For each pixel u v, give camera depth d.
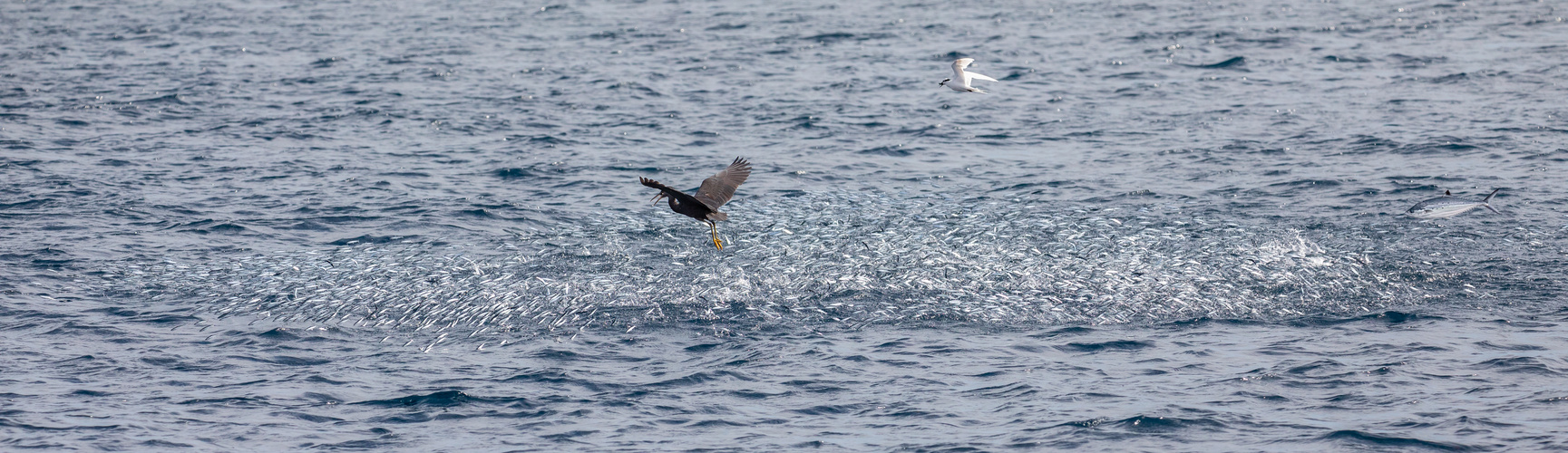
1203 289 24.41
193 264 27.56
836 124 42.47
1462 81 46.91
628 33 64.88
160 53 59.56
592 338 22.28
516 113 44.59
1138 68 52.09
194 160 37.59
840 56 56.38
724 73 52.38
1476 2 68.88
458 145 39.84
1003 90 48.12
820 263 26.42
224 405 19.08
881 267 26.03
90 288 25.50
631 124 42.78
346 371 20.69
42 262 27.27
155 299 24.78
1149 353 20.91
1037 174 35.59
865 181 35.19
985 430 17.67
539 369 20.66
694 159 37.88
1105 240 27.73
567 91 48.78
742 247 28.25
